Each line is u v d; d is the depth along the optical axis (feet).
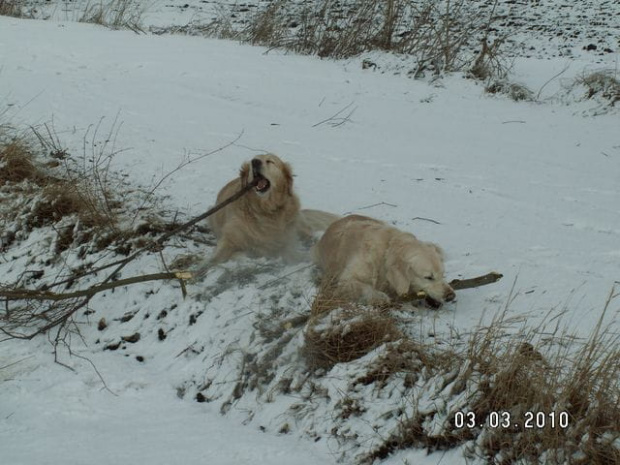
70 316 21.22
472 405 16.79
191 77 35.12
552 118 32.35
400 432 16.87
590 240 22.56
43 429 17.62
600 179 26.55
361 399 17.42
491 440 16.35
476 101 34.09
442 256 20.74
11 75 33.86
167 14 53.21
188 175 26.30
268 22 44.06
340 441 17.03
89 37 41.73
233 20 50.65
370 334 18.42
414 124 31.14
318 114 31.73
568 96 34.78
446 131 30.58
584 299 19.70
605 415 16.35
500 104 33.91
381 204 24.57
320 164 27.27
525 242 22.43
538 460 16.08
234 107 31.99
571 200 24.97
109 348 20.36
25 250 23.24
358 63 39.24
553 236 22.74
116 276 21.94
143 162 26.96
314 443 17.17
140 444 17.03
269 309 19.84
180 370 19.39
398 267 19.72
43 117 29.89
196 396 18.74
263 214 22.26
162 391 18.94
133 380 19.15
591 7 57.41
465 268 21.20
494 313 19.33
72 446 16.97
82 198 23.99
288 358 18.54
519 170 27.12
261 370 18.52
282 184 22.27
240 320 19.76
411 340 18.19
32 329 20.92
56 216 24.07
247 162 22.49
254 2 59.00
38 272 22.65
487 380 16.99
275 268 21.80
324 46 40.93
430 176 26.53
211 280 21.21
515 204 24.64
